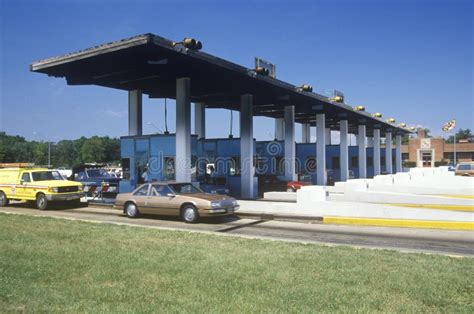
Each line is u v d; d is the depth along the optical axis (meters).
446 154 87.88
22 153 105.81
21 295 5.78
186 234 11.12
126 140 22.36
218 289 6.06
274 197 22.81
